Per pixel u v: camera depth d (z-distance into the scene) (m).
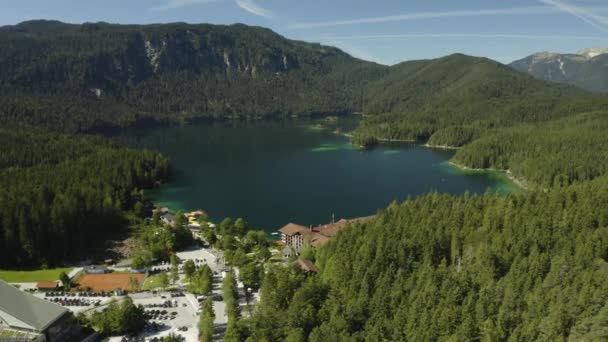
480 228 176.88
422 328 117.94
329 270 160.38
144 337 143.62
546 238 155.75
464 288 132.62
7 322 135.50
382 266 150.62
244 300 165.50
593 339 103.38
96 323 145.62
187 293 174.88
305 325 131.00
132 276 190.62
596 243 144.00
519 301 123.94
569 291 121.12
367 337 119.12
